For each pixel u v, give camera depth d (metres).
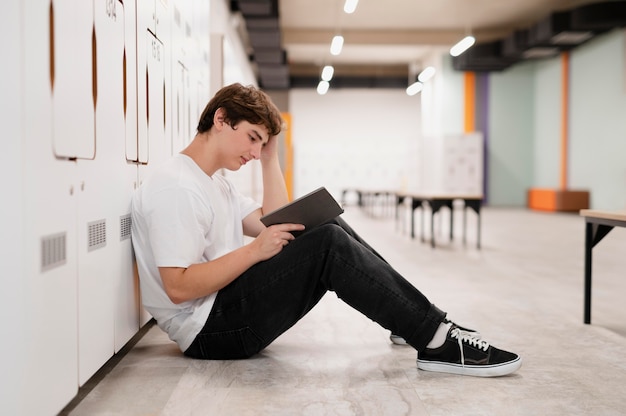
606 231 2.62
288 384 1.78
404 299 1.82
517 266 4.70
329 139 17.94
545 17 10.81
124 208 1.92
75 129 1.48
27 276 1.24
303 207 1.81
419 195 6.48
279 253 1.81
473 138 14.31
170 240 1.73
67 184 1.44
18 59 1.19
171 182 1.77
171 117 2.66
